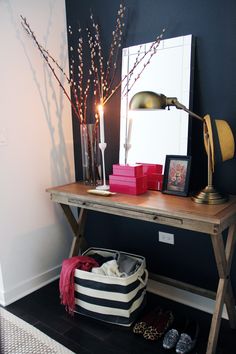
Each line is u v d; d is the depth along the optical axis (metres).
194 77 1.80
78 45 2.33
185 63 1.80
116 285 1.78
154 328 1.76
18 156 2.13
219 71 1.70
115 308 1.82
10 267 2.15
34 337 1.80
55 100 2.35
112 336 1.79
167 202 1.64
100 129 2.03
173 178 1.80
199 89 1.80
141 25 1.97
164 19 1.86
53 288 2.33
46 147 2.32
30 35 2.12
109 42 2.16
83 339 1.77
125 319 1.83
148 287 2.25
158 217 1.57
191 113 1.59
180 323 1.84
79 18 2.29
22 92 2.11
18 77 2.07
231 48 1.64
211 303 1.97
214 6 1.66
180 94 1.84
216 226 1.38
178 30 1.81
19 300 2.18
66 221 2.54
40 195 2.31
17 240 2.18
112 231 2.41
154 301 2.11
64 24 2.36
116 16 2.08
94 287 1.83
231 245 1.62
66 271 1.93
